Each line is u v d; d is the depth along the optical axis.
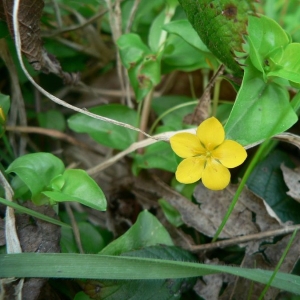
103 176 0.11
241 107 0.08
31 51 0.09
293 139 0.09
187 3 0.08
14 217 0.08
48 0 0.11
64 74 0.10
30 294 0.07
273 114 0.08
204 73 0.11
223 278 0.09
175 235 0.10
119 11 0.11
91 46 0.12
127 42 0.10
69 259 0.07
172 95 0.12
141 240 0.09
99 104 0.13
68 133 0.12
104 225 0.11
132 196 0.11
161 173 0.11
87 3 0.11
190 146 0.08
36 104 0.12
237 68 0.08
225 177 0.08
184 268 0.07
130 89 0.12
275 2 0.13
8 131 0.11
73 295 0.08
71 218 0.09
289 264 0.09
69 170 0.08
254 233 0.09
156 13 0.12
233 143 0.07
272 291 0.08
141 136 0.11
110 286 0.08
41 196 0.08
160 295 0.08
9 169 0.08
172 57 0.10
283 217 0.09
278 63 0.08
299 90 0.08
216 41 0.08
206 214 0.09
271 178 0.10
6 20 0.09
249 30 0.08
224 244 0.09
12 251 0.08
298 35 0.12
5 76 0.12
